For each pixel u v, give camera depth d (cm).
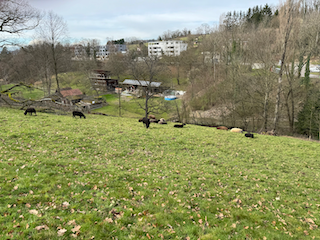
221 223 842
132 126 2564
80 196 876
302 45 3847
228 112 5375
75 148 1498
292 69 3850
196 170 1381
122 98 8650
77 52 15000
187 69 9656
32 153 1260
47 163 1134
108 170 1201
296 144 2339
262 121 4594
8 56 7544
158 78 8875
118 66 10838
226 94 5659
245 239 763
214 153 1802
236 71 5162
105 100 8112
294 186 1262
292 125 4119
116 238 672
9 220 662
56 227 668
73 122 2341
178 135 2308
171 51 13138
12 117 2148
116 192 959
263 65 3919
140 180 1137
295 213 980
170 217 830
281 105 4431
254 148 2061
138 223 761
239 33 6347
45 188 881
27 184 877
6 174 927
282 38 3378
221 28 7638
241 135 2652
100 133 1998
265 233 812
